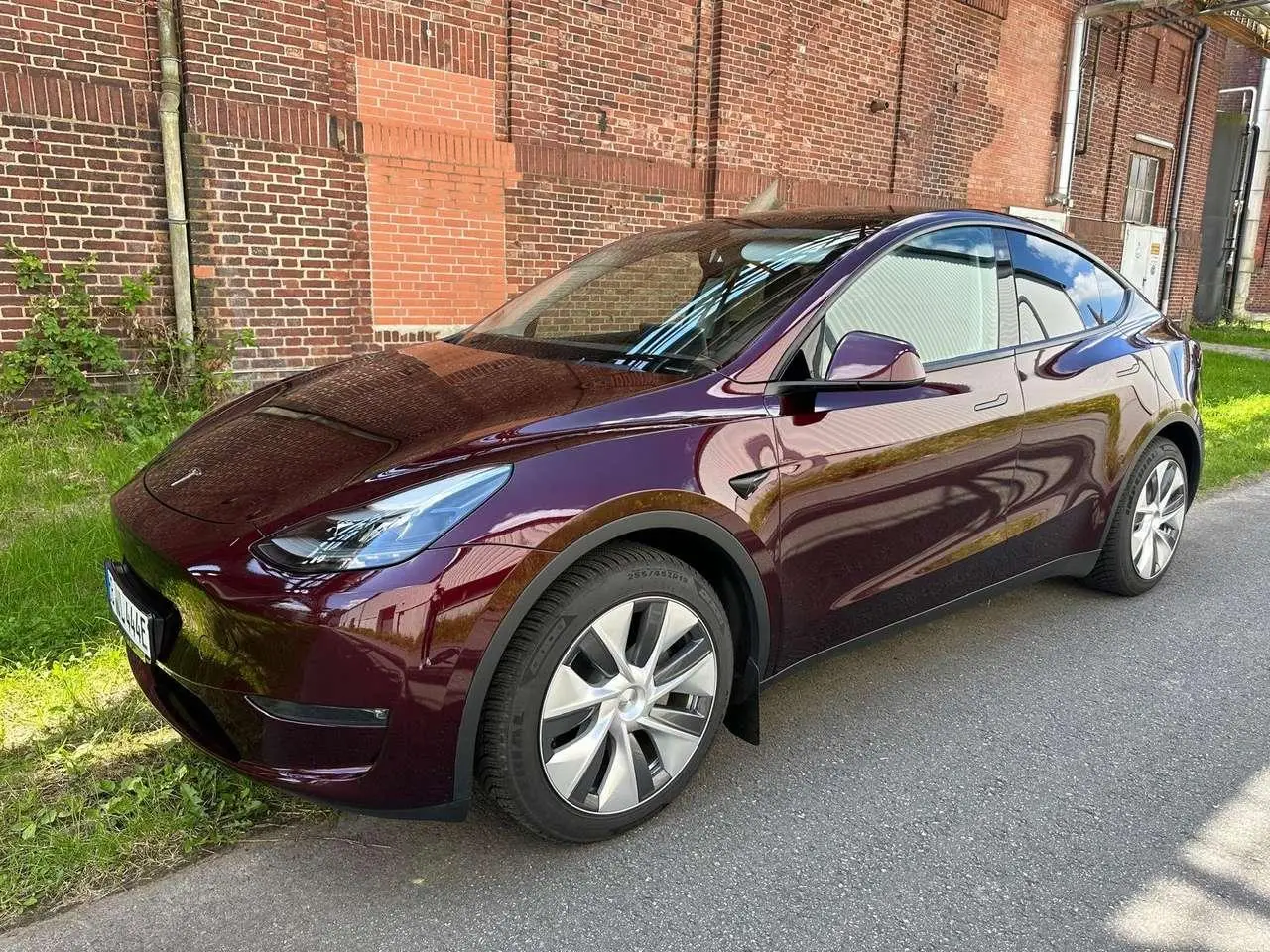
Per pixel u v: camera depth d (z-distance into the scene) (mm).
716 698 2494
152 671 2361
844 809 2564
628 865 2303
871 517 2793
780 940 2061
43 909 2076
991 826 2506
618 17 8273
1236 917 2178
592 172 8359
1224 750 2947
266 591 1983
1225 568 4746
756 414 2541
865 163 10992
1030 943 2074
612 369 2693
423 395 2625
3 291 5734
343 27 6738
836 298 2830
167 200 6180
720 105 9109
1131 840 2467
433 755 2047
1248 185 21594
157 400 6074
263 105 6414
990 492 3199
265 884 2188
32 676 2971
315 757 2012
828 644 2842
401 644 1969
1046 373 3432
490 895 2174
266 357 6762
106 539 3938
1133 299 4262
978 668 3486
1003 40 12508
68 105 5758
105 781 2482
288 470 2293
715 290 3002
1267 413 8945
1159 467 4098
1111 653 3658
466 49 7383
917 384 2631
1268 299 25000
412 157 7215
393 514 2031
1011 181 13328
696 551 2527
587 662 2283
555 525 2113
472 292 7801
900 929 2107
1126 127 15344
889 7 10742
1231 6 14242
